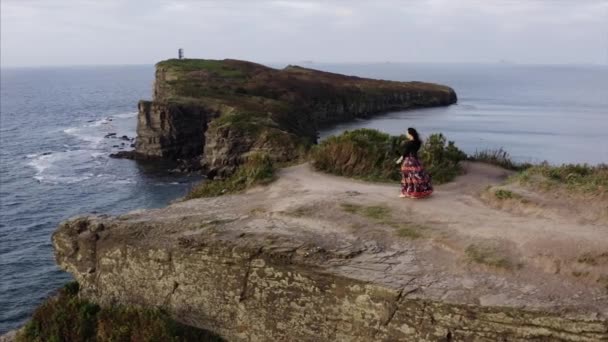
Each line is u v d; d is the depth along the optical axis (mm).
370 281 9484
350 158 16719
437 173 15289
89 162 61375
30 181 51844
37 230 37938
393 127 84188
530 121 87375
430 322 8859
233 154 53000
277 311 10562
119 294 12531
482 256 9594
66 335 12234
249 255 10844
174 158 64125
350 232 11258
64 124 99688
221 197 14930
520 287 8734
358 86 113188
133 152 65438
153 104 63438
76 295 13422
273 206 13227
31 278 30016
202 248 11375
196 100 69500
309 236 11180
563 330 7949
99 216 13500
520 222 10945
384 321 9328
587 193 11586
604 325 7723
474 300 8617
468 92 169125
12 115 116062
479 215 11609
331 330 9945
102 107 139000
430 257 10000
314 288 10109
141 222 12828
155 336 11117
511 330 8266
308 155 18938
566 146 61562
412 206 12523
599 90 170750
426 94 122750
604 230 10094
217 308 11281
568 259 9078
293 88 91375
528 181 12977
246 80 91500
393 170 16062
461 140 67375
